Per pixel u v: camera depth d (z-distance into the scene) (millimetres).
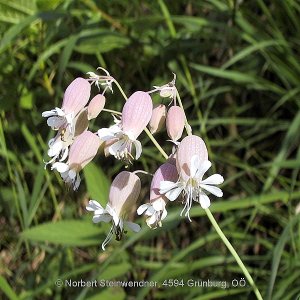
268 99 367
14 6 320
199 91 366
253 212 314
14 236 359
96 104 197
